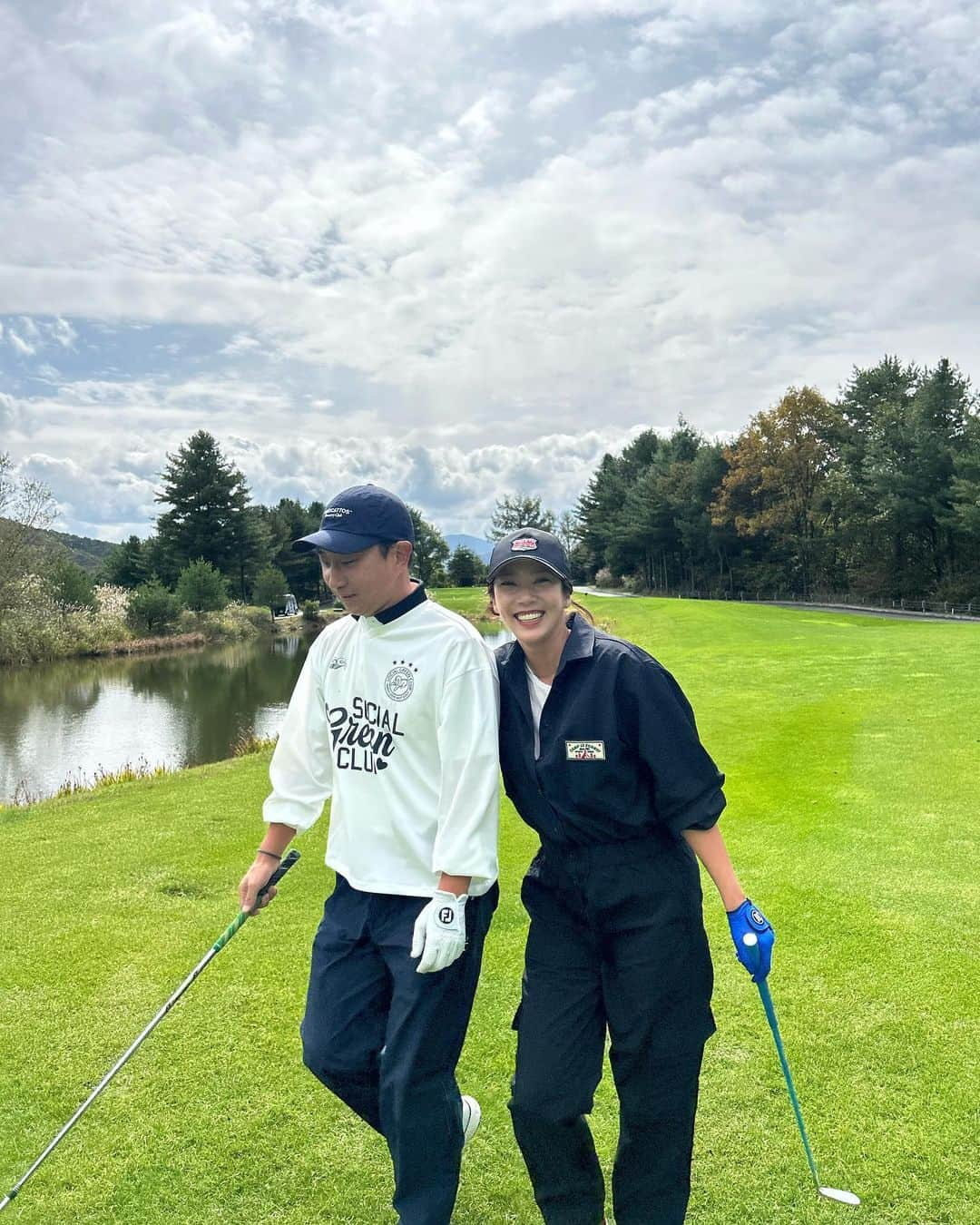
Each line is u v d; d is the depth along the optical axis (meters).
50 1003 3.84
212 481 59.91
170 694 24.20
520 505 96.38
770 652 18.45
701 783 2.17
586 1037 2.24
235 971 4.14
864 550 52.88
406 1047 2.22
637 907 2.19
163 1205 2.54
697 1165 2.63
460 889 2.23
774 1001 3.64
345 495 2.43
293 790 2.65
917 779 7.29
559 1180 2.25
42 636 32.84
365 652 2.44
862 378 58.50
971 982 3.76
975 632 21.22
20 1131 2.91
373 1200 2.55
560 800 2.22
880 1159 2.64
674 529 71.06
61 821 7.25
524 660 2.40
